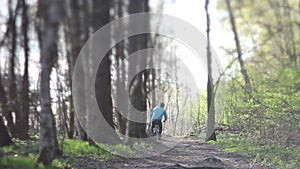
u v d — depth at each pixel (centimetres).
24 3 1188
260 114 1109
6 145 1038
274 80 921
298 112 965
